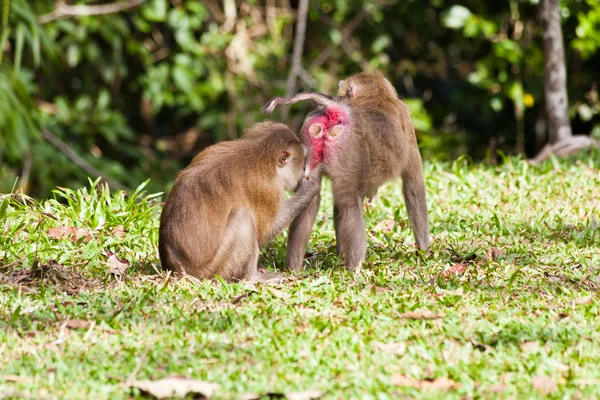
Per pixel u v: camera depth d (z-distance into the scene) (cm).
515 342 816
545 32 2214
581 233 1262
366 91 1159
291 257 1116
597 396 702
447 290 984
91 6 2655
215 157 1055
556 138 2209
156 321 866
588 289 1012
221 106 2789
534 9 2602
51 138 2527
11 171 2625
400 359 777
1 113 2131
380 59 2958
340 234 1098
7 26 2177
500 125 2952
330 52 2881
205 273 1031
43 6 2567
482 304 935
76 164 2592
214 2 2866
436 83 3139
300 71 2680
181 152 3070
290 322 863
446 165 1775
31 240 1163
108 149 2920
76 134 2778
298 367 748
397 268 1090
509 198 1483
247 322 861
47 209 1301
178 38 2731
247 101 2809
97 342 810
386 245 1225
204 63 2762
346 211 1091
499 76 2639
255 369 743
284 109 2762
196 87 2747
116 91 2947
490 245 1208
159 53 2850
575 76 2708
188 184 1038
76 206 1305
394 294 958
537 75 2616
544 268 1088
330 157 1078
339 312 902
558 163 1739
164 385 696
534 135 2909
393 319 879
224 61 2781
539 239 1251
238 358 768
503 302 937
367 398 683
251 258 1042
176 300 934
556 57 2206
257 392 697
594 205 1451
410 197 1193
